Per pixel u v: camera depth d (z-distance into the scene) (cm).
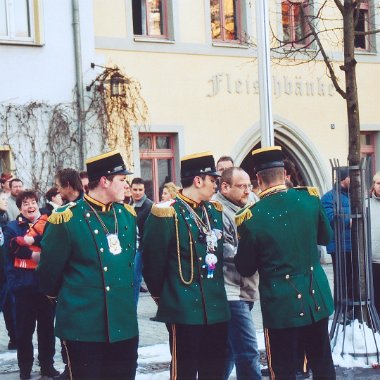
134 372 692
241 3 2239
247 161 2325
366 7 2453
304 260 725
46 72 1862
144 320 1375
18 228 970
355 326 1012
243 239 729
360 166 1033
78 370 671
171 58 2091
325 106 2381
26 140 1830
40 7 1852
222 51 2178
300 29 2317
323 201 1099
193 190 736
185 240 721
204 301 718
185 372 715
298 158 2348
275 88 2278
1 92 1809
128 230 699
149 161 2080
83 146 1894
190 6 2134
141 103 2027
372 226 1124
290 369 725
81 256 675
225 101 2181
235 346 796
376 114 2497
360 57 2467
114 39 2005
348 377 939
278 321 716
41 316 965
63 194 931
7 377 995
